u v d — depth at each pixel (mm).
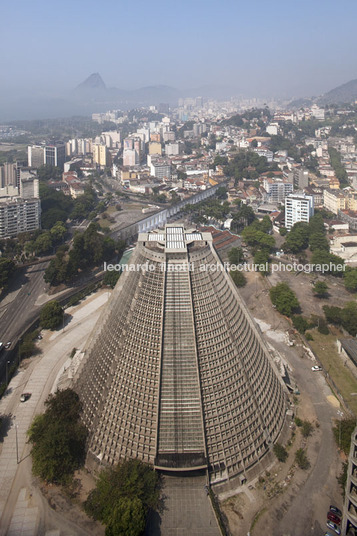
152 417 128625
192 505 120812
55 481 129000
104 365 139750
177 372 130625
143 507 111875
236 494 125625
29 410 163250
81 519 117625
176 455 125375
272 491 126750
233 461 129250
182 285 135750
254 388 139875
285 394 161375
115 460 129125
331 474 133000
